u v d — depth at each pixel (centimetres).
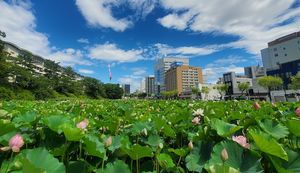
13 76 5150
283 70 7088
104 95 10900
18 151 201
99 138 263
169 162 219
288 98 5525
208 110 440
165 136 325
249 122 296
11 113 406
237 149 207
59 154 216
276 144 177
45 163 189
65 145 219
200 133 259
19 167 175
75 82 8806
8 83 4919
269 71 7569
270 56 9181
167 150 269
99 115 521
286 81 6981
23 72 5347
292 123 243
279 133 254
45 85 6072
